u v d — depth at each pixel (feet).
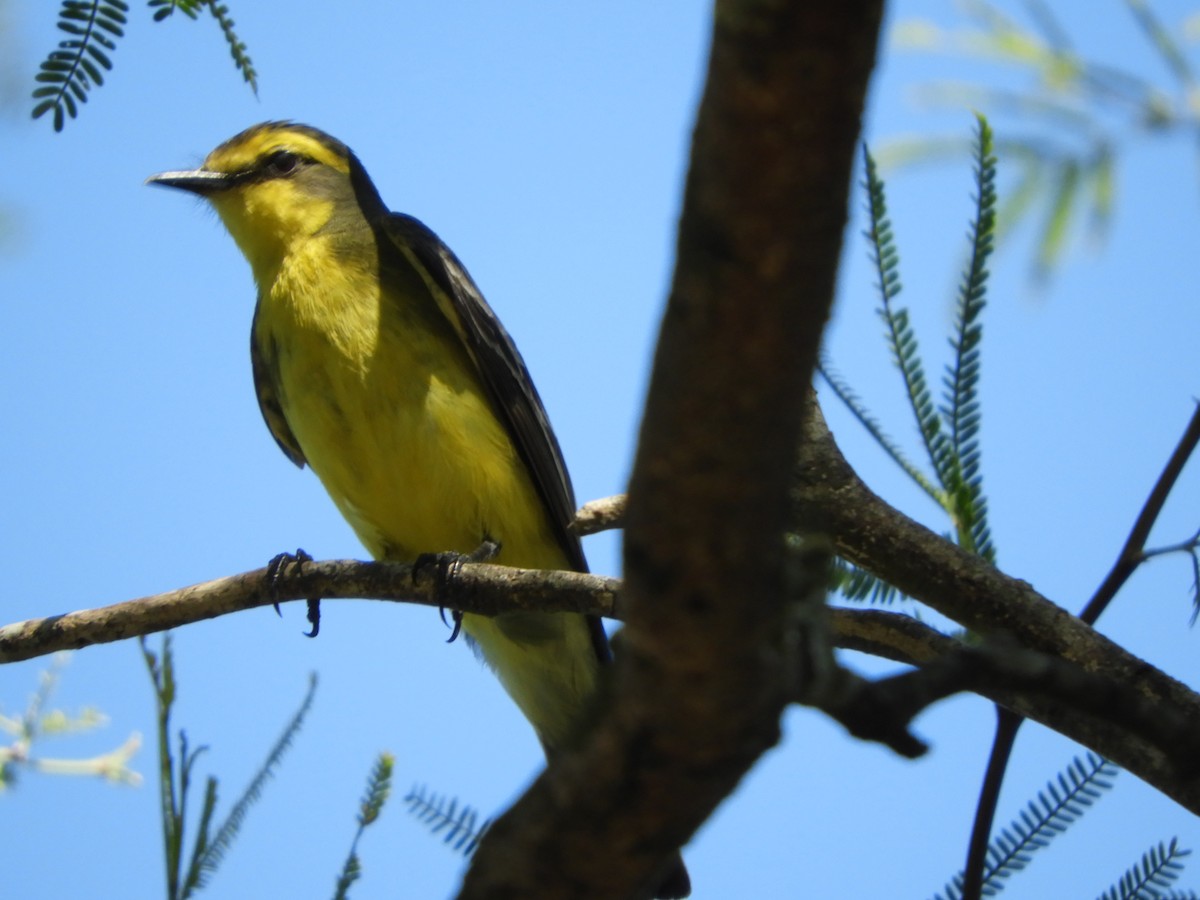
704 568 11.89
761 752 13.08
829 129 10.40
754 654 12.32
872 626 22.97
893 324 24.29
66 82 22.12
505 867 13.75
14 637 30.09
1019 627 22.54
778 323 11.07
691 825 13.47
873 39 10.20
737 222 10.77
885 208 24.34
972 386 24.14
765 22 10.04
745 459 11.51
